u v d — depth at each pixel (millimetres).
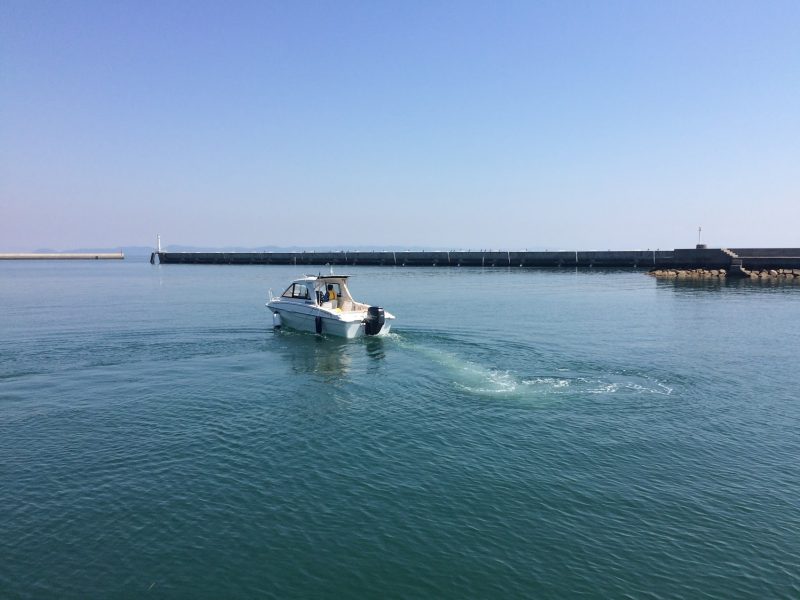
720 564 8711
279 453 12906
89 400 17109
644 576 8445
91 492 11062
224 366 21609
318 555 9000
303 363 22016
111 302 44312
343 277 28734
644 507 10383
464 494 10898
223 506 10492
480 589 8203
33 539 9438
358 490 11086
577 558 8883
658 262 84125
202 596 8078
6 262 160875
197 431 14375
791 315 34969
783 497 10758
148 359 22859
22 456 12797
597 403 16453
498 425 14641
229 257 118688
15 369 21109
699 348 24422
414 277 72188
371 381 19156
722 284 59125
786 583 8273
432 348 24625
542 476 11641
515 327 30375
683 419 15070
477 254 96562
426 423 14852
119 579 8430
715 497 10750
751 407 16094
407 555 9000
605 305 40688
